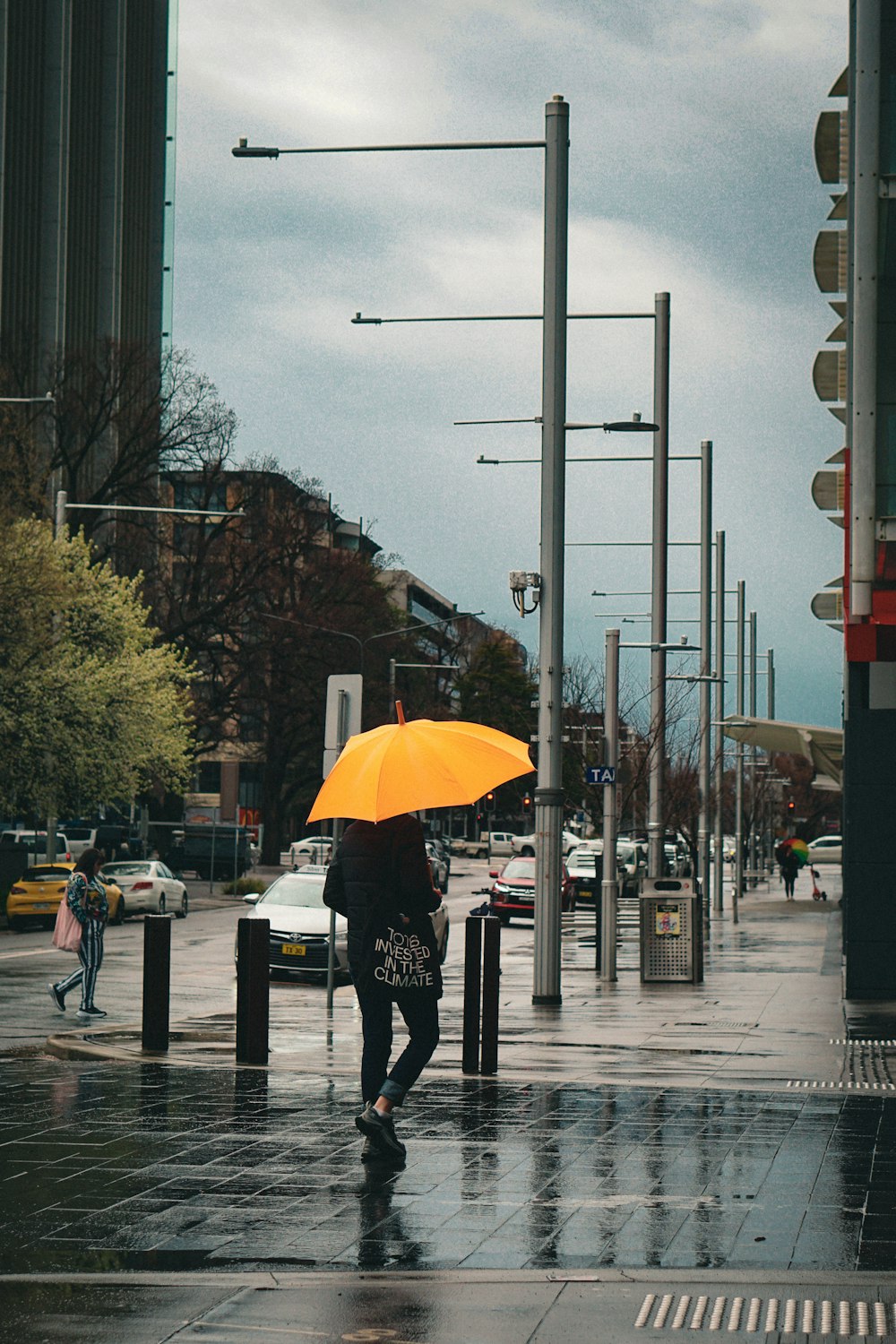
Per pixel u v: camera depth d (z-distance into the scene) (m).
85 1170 10.34
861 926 24.81
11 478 58.69
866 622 23.97
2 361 71.06
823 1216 9.05
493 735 11.45
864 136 22.53
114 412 71.69
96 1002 26.62
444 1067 16.42
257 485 82.44
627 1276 7.68
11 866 55.81
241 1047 16.03
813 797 148.50
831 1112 13.01
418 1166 10.53
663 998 26.55
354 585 90.88
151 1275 7.70
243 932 16.06
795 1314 7.02
